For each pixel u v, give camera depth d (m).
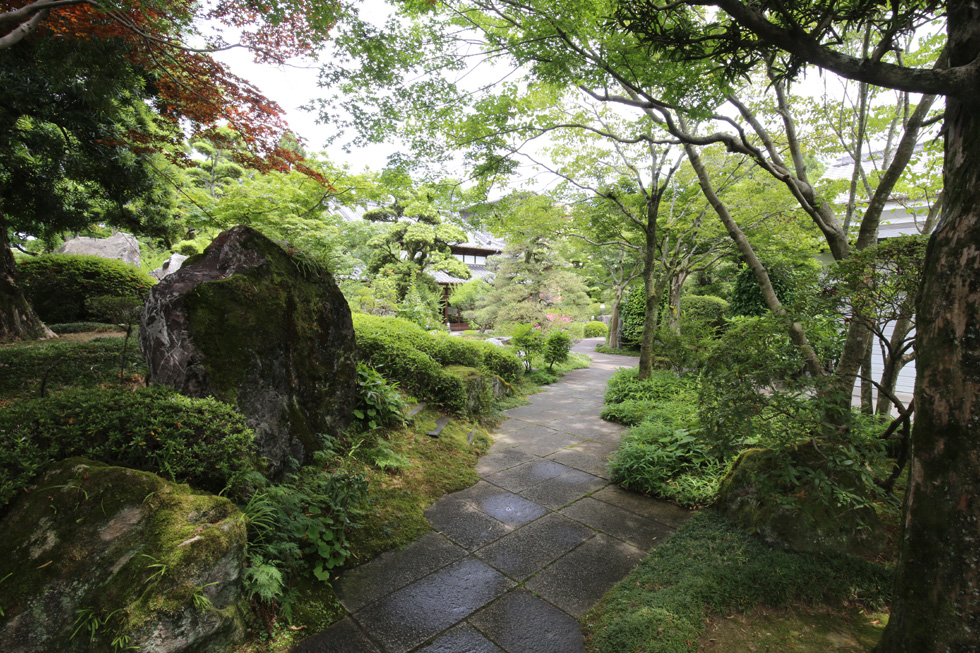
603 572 2.63
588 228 9.66
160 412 2.40
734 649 2.00
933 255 1.44
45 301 7.15
